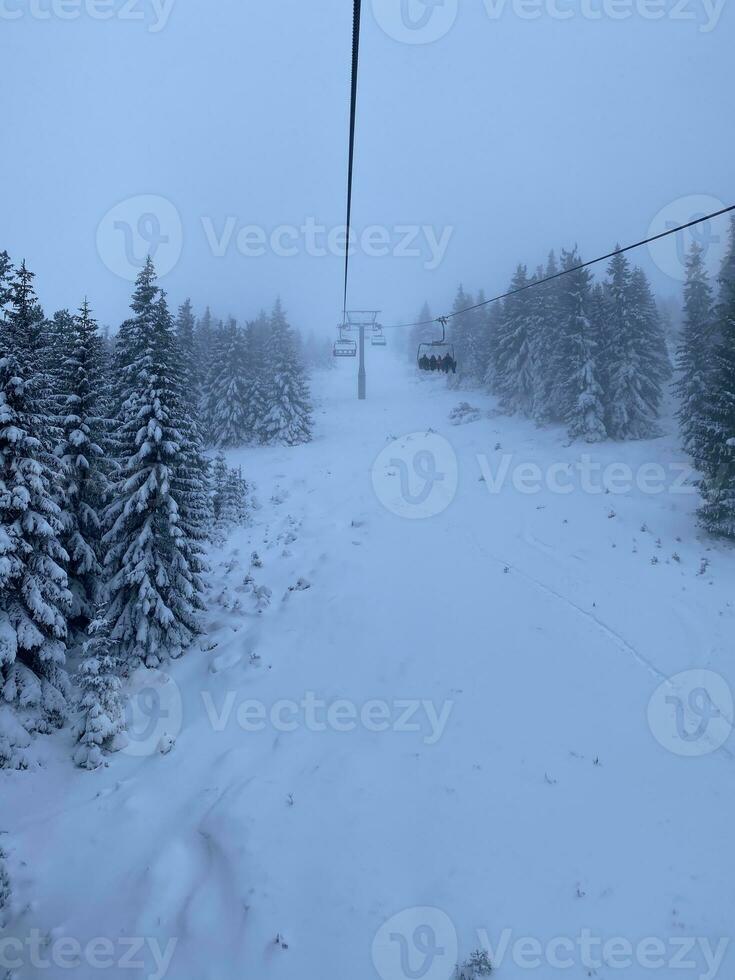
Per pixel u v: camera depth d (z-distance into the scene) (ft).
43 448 45.47
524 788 32.91
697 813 30.17
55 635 44.75
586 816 30.50
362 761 36.86
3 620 42.01
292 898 27.66
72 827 35.12
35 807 36.86
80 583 57.16
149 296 51.47
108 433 58.75
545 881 27.02
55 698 44.37
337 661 49.01
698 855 27.63
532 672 44.14
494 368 176.55
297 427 149.59
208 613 60.75
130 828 34.50
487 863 28.35
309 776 36.17
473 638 49.85
